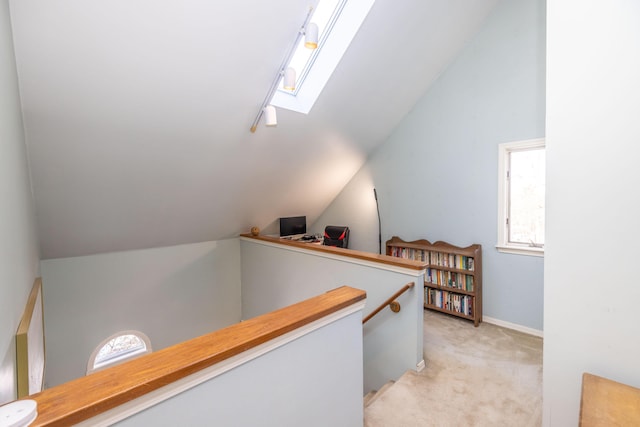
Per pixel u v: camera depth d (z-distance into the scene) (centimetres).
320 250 299
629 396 108
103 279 334
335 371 129
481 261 311
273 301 381
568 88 124
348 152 384
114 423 71
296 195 417
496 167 294
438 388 205
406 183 374
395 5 233
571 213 126
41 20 150
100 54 175
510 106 281
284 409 110
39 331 198
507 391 202
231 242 436
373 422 175
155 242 360
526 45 268
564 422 132
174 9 171
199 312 410
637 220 111
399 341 232
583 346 126
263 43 213
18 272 143
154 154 253
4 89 121
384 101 330
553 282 132
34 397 67
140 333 361
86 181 246
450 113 326
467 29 291
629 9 109
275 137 303
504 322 301
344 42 249
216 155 286
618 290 116
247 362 97
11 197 132
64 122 199
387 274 238
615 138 114
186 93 220
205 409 87
